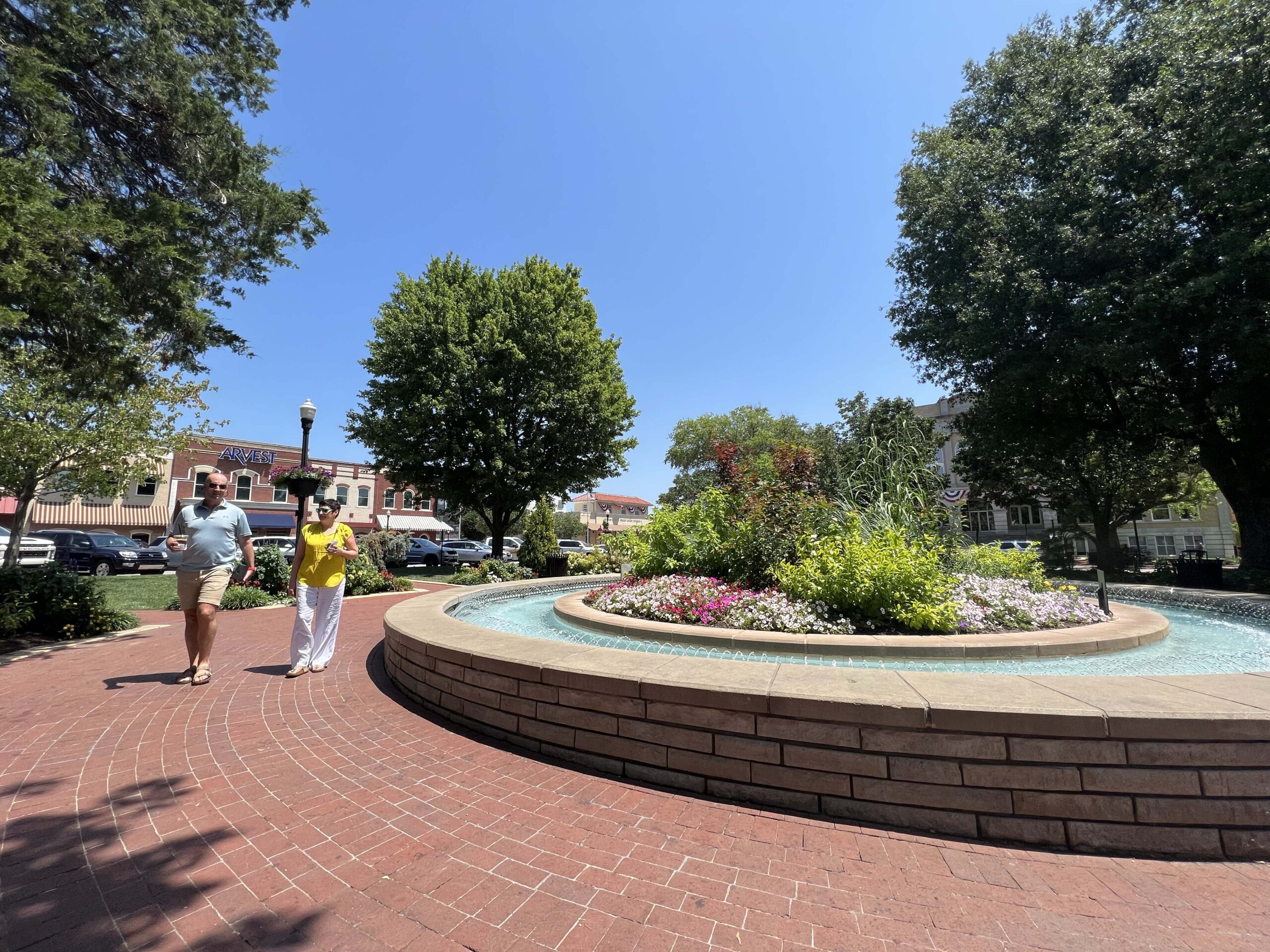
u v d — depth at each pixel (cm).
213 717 412
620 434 2525
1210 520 3541
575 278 2544
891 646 464
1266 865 225
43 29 694
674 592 661
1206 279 1223
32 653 643
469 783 307
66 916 193
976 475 2417
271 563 1220
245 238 966
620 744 316
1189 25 1379
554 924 192
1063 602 607
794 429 4497
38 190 589
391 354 2200
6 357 757
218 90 889
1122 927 189
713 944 182
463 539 4666
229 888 211
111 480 873
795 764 274
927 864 228
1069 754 239
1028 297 1534
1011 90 1900
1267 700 251
